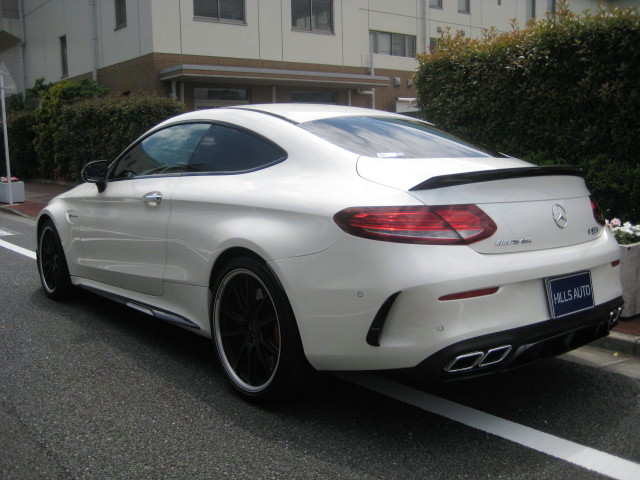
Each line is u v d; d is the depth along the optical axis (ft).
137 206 14.07
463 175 9.28
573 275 10.26
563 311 9.98
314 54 69.00
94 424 10.57
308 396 11.70
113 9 63.57
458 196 9.40
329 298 9.57
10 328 16.06
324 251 9.64
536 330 9.55
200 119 13.64
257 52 64.59
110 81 65.92
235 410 11.12
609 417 10.70
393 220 9.13
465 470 9.01
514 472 8.95
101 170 15.55
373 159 10.53
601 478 8.79
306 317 9.87
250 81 63.57
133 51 61.52
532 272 9.55
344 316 9.46
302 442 9.91
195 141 13.41
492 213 9.53
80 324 16.43
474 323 9.06
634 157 19.83
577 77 20.77
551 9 95.45
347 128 11.98
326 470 9.04
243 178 11.78
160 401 11.50
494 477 8.82
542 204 10.18
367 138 11.63
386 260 9.05
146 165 14.60
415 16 81.35
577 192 11.00
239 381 11.55
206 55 61.52
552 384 12.16
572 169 10.72
